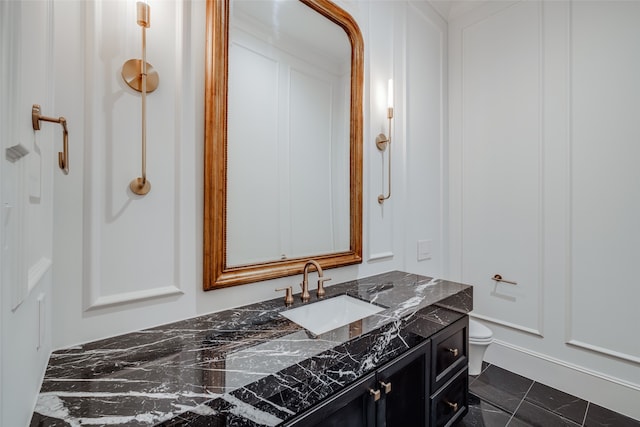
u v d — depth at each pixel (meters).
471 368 2.04
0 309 0.42
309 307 1.31
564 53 1.88
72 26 0.87
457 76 2.43
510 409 1.73
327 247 1.60
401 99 2.04
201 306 1.13
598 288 1.75
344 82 1.66
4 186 0.43
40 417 0.60
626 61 1.65
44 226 0.75
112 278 0.94
